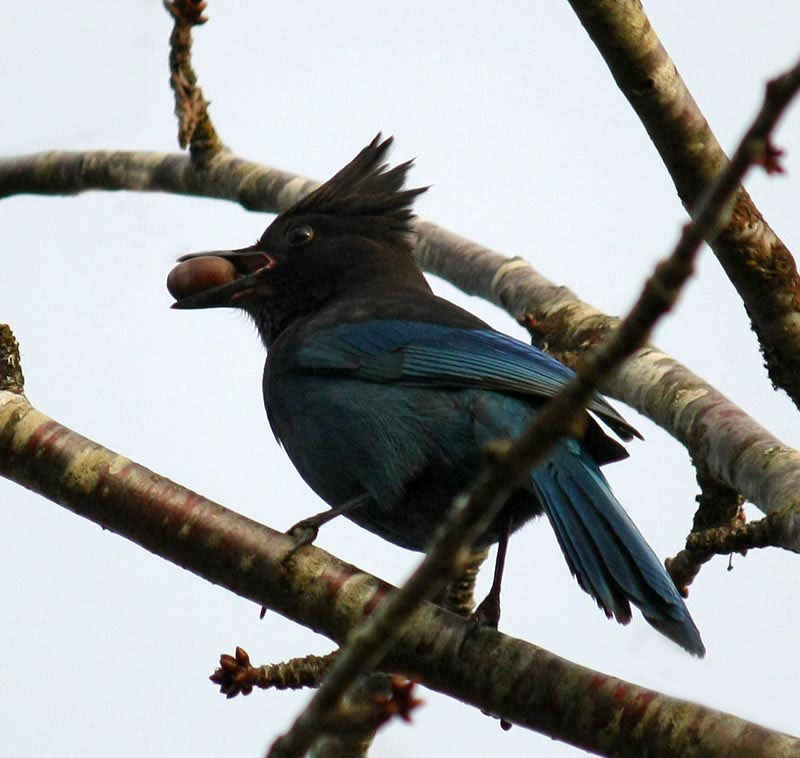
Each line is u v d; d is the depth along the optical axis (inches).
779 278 434.9
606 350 257.0
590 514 415.5
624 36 402.6
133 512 413.1
